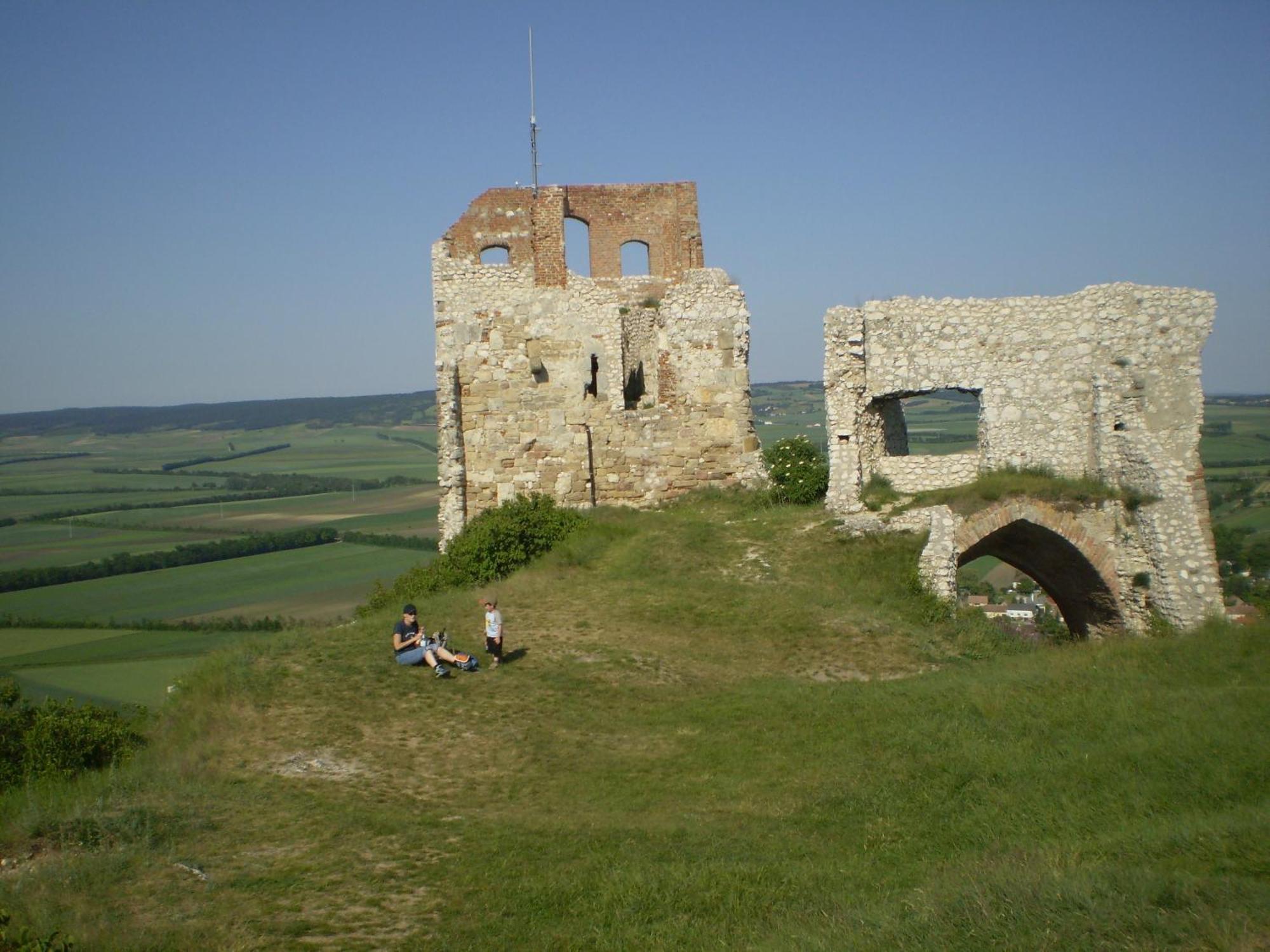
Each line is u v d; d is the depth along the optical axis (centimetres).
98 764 1692
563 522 2577
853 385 2412
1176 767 1088
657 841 1065
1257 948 689
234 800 1212
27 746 1694
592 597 2094
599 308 2914
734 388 2881
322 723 1462
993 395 2389
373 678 1631
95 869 1009
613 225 2948
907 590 2033
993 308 2384
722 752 1316
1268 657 1523
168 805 1195
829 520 2344
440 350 2908
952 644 1827
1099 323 2323
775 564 2208
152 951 846
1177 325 2266
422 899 953
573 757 1338
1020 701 1359
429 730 1435
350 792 1241
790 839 1059
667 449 2881
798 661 1722
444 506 2888
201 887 978
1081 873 845
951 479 2419
